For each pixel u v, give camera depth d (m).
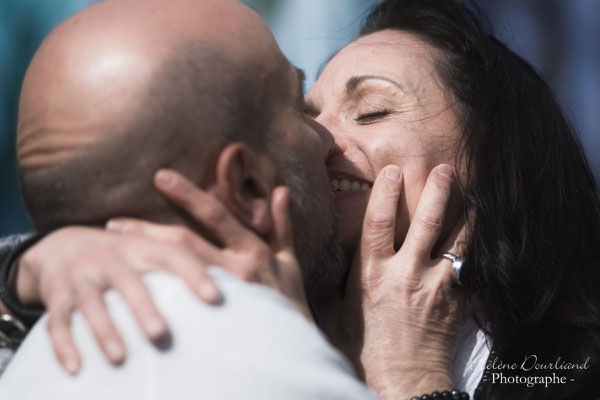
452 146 3.28
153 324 1.83
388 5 3.72
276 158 2.31
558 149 3.51
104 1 2.28
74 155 2.07
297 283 2.21
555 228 3.35
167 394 1.80
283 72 2.37
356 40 3.60
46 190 2.12
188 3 2.24
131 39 2.10
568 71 6.68
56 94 2.10
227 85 2.18
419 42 3.45
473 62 3.43
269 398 1.81
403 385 2.84
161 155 2.06
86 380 1.84
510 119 3.39
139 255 1.96
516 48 5.37
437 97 3.32
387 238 3.07
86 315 1.88
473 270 3.17
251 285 2.02
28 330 2.28
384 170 3.18
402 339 2.93
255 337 1.87
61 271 1.99
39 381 1.90
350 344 2.97
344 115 3.38
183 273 1.92
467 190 3.24
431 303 3.01
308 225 2.42
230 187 2.14
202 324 1.86
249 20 2.33
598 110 6.61
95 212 2.10
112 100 2.05
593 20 6.99
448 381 2.90
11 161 6.33
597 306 3.29
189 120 2.09
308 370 1.88
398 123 3.27
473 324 3.16
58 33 2.19
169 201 2.07
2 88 6.32
